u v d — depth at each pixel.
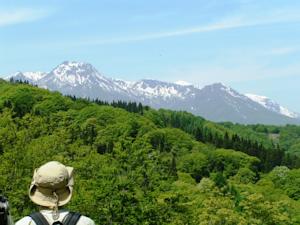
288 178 165.12
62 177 5.47
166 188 42.28
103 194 37.44
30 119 42.12
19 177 35.16
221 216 50.25
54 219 5.39
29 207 32.94
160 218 39.38
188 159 185.25
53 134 42.31
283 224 55.94
